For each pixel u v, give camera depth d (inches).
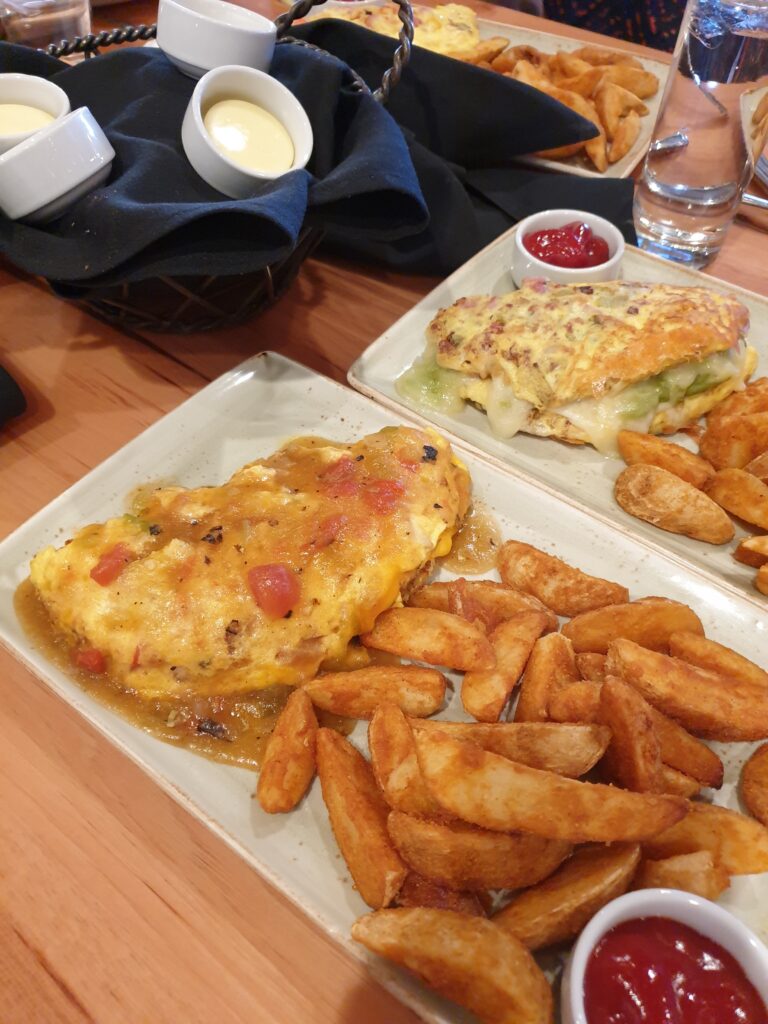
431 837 9.8
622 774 10.8
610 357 16.0
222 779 11.6
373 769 11.2
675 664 11.5
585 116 23.5
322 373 18.3
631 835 9.6
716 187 19.7
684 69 18.9
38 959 10.5
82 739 12.4
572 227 19.3
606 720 10.9
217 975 10.4
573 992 8.9
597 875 9.7
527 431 16.7
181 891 11.1
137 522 13.3
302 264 20.1
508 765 10.0
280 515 13.2
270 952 10.6
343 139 17.5
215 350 18.8
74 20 25.7
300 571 12.6
